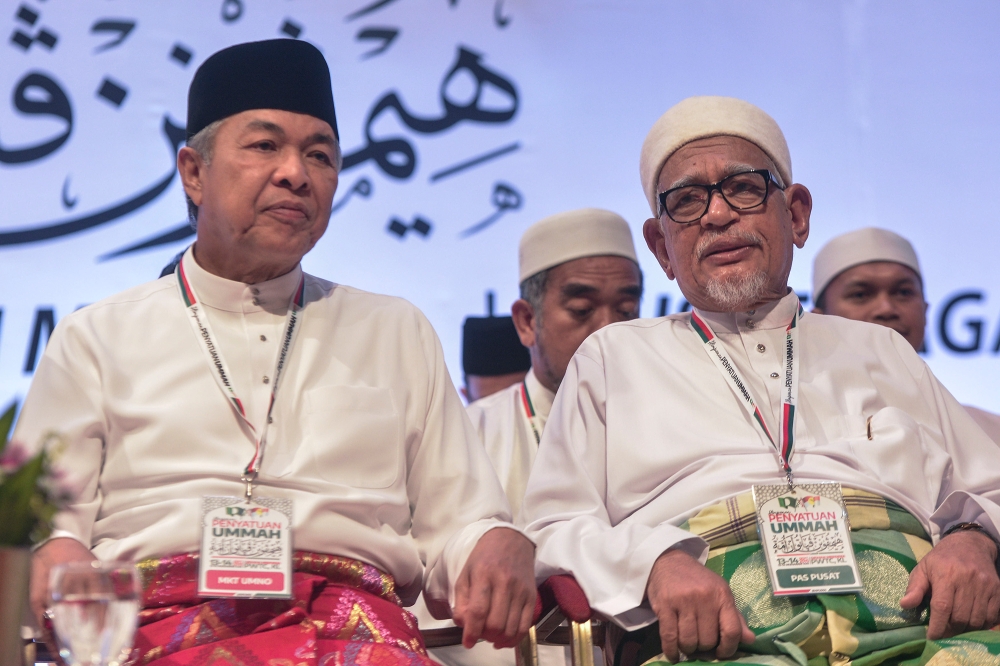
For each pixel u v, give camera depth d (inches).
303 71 161.5
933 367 385.4
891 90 406.3
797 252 391.9
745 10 410.6
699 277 181.3
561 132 398.6
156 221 378.0
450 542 153.5
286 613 134.7
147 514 142.9
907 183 399.9
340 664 130.6
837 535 154.9
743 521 159.5
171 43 390.6
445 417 165.5
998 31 411.8
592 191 395.9
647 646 159.8
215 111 159.2
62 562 131.6
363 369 161.3
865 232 315.0
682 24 408.5
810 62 407.8
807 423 174.4
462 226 387.5
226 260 160.1
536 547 163.2
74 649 102.7
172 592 138.1
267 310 161.0
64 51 384.2
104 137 380.8
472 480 161.0
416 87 397.4
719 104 188.2
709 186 181.0
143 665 131.2
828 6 410.9
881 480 167.8
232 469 146.3
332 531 145.1
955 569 149.5
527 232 272.2
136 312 158.1
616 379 184.1
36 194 373.1
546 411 262.7
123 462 147.3
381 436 155.3
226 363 154.9
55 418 148.1
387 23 401.4
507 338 315.6
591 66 403.9
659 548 151.7
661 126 191.2
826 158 400.5
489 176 393.1
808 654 148.9
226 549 135.8
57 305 366.9
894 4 411.8
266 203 155.1
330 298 167.2
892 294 309.7
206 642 133.5
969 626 148.9
